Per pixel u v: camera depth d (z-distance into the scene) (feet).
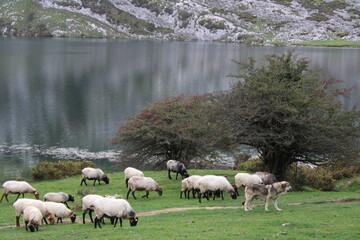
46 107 330.54
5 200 106.52
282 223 65.46
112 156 208.44
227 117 122.72
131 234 61.67
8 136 240.94
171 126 159.74
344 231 58.03
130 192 113.39
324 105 117.60
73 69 591.78
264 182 105.09
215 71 612.70
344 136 120.06
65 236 63.82
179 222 71.56
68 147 222.69
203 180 95.86
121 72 578.25
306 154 124.77
